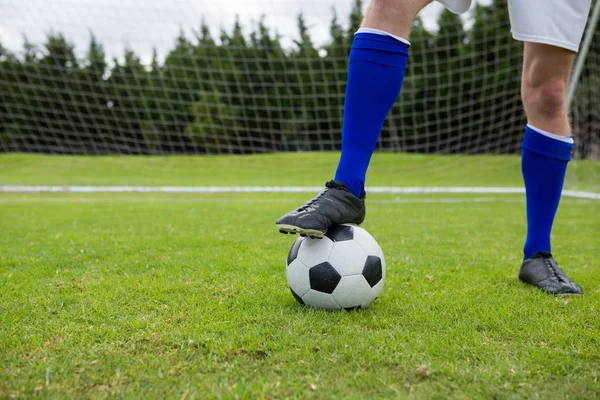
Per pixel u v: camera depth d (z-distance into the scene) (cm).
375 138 191
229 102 1306
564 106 226
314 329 167
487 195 937
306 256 191
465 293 222
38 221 495
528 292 224
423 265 291
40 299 205
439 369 135
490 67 1247
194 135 1334
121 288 224
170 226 460
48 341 156
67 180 1259
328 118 1161
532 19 197
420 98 1306
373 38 185
